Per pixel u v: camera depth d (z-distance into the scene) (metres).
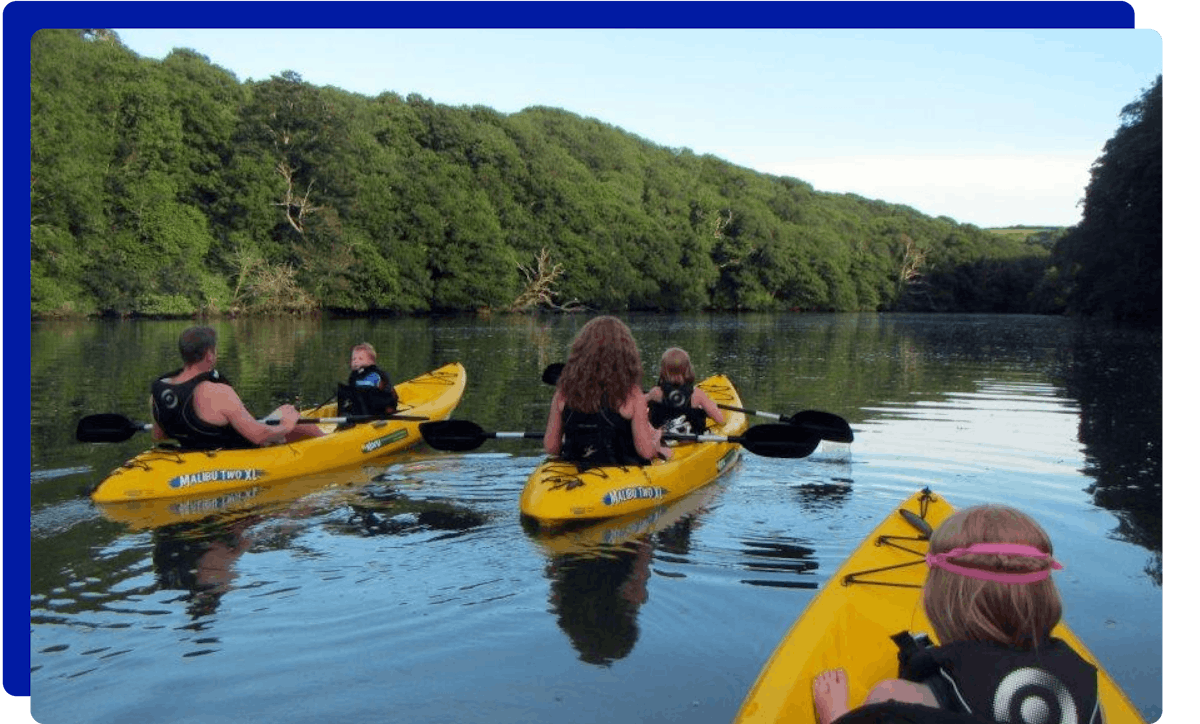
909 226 87.25
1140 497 6.27
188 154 40.06
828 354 20.39
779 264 68.00
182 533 5.23
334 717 3.13
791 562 4.81
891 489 6.51
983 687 2.02
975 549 2.07
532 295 52.84
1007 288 77.25
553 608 4.12
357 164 46.97
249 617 3.99
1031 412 10.54
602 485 5.74
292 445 6.79
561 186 56.03
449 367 10.87
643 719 3.13
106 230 35.25
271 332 27.34
